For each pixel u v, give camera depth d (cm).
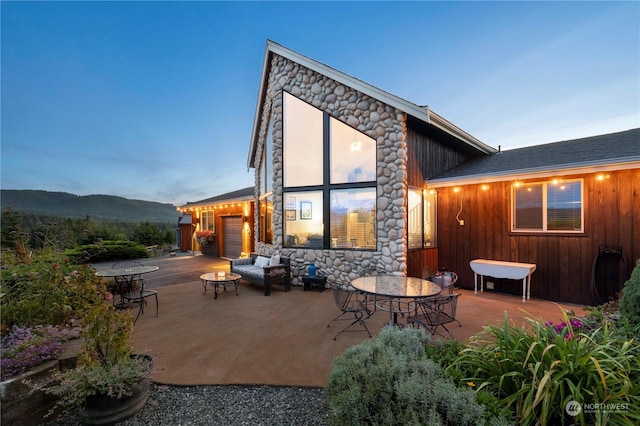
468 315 465
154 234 1862
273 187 776
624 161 460
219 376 278
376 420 160
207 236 1402
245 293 629
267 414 224
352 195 665
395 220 605
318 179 702
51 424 220
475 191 659
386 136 617
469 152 850
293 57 720
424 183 688
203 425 212
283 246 746
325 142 688
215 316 466
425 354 207
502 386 177
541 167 534
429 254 698
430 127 655
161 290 656
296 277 714
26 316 295
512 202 610
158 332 394
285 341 364
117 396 208
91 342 228
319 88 700
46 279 344
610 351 187
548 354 171
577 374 161
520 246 598
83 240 1259
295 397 247
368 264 631
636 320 250
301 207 730
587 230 525
